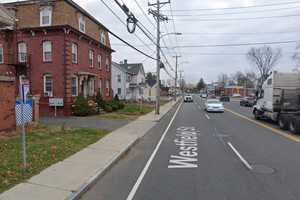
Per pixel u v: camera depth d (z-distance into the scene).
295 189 6.87
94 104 27.48
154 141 13.84
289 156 10.43
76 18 27.42
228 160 9.82
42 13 26.38
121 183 7.39
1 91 13.56
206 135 15.62
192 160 9.85
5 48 26.70
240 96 116.94
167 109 37.31
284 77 20.33
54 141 12.11
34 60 26.52
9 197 6.01
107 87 37.25
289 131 17.16
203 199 6.24
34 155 9.45
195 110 36.69
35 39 26.47
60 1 26.00
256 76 123.06
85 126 18.05
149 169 8.73
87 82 31.09
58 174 7.70
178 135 15.68
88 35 30.14
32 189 6.51
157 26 29.66
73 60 27.30
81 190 6.55
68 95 26.03
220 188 6.95
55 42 26.00
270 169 8.66
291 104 19.20
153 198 6.31
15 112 14.73
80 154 10.21
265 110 22.27
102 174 8.07
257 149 11.72
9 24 15.91
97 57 33.25
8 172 7.50
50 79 26.38
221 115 29.12
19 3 26.95
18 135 13.23
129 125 19.62
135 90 63.47
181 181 7.51
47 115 25.94
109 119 23.02
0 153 9.49
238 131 17.20
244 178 7.75
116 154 10.36
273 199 6.24
